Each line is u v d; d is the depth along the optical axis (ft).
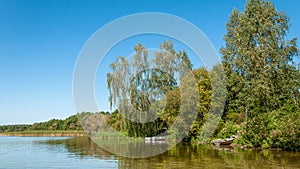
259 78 105.19
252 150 72.79
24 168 50.19
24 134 242.58
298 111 76.74
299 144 68.44
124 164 51.16
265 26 109.81
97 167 48.91
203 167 46.91
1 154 73.31
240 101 104.47
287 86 106.42
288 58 111.04
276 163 50.44
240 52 111.75
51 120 255.70
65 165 52.03
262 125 79.15
